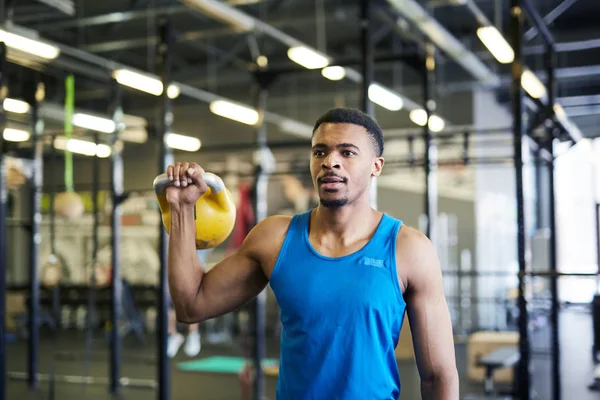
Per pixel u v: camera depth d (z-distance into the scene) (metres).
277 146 5.74
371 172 1.46
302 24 9.50
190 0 5.53
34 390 6.44
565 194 12.57
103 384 6.54
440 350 1.47
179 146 8.01
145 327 10.58
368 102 4.78
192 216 1.49
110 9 7.96
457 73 11.29
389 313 1.40
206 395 6.29
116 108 5.98
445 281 11.09
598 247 3.11
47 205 10.12
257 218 5.76
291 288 1.43
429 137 5.02
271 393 6.19
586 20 9.80
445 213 11.19
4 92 4.49
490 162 5.18
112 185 6.11
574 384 6.58
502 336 6.80
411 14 6.48
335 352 1.39
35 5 5.51
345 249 1.44
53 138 5.75
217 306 1.57
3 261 4.62
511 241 11.99
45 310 10.64
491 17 9.64
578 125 11.23
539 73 10.03
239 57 11.34
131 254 11.55
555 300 5.03
